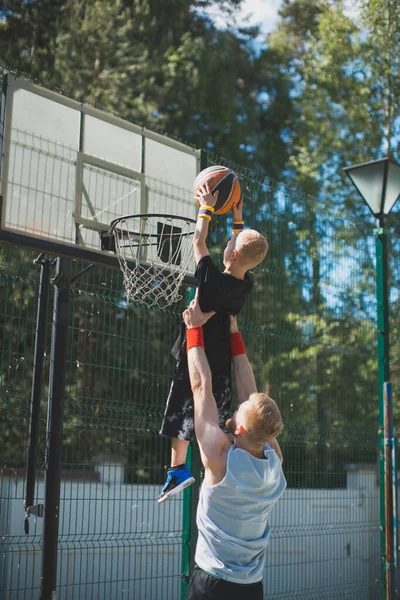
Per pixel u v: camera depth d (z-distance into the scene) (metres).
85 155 4.94
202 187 3.88
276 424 3.07
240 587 3.06
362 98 17.27
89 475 5.20
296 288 6.92
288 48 24.75
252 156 21.06
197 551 3.17
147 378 5.66
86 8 18.70
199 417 3.15
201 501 3.15
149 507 5.85
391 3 16.81
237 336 3.70
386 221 12.69
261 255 3.56
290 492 6.50
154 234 5.14
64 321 4.71
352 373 7.40
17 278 5.02
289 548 6.43
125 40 18.58
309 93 18.67
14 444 5.64
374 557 7.22
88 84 18.03
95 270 5.53
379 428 7.20
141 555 5.33
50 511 4.48
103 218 4.95
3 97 4.58
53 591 4.41
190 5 22.30
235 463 3.04
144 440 5.62
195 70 19.36
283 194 7.00
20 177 4.55
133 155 5.27
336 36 17.48
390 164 7.02
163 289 5.15
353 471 7.18
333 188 17.78
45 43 19.11
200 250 3.59
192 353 3.27
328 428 6.98
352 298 7.56
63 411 4.64
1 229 4.41
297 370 6.77
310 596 6.48
